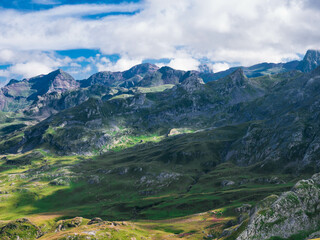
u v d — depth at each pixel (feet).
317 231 254.47
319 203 277.03
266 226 266.16
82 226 515.91
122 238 416.05
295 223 265.54
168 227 525.75
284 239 255.70
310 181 297.33
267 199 300.20
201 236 412.98
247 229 269.85
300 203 277.85
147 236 460.96
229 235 294.87
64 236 416.46
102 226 479.82
